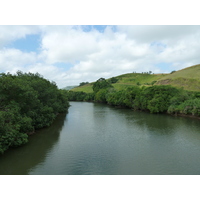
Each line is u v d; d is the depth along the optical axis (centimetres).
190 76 12594
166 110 6862
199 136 3603
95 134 3803
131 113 7112
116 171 2103
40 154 2622
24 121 3025
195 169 2173
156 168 2200
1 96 2908
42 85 4719
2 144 2538
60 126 4594
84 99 15875
